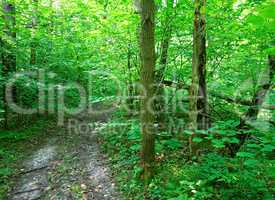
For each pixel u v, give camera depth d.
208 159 6.49
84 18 13.22
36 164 9.76
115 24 10.05
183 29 9.58
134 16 9.27
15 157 10.46
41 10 13.55
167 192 6.41
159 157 8.11
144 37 6.85
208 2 8.22
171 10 8.98
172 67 10.17
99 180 8.12
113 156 9.59
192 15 8.92
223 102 9.13
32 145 11.85
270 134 5.07
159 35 9.58
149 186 6.98
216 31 8.52
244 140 6.59
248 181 5.87
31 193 7.78
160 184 6.96
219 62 9.38
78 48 16.22
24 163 9.91
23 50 14.41
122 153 9.60
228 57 9.25
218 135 6.12
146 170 7.29
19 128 13.77
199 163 7.03
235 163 6.30
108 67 12.26
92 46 13.41
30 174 9.01
